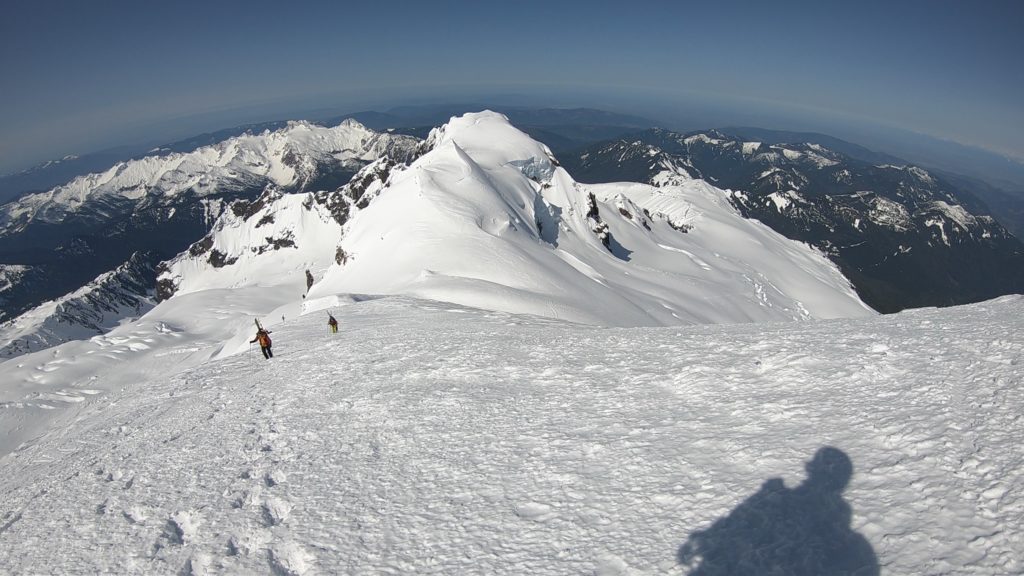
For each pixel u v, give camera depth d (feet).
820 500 24.62
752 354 47.73
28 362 390.21
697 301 401.70
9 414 298.97
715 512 25.43
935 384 33.17
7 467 60.49
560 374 52.70
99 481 43.32
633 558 23.47
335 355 82.02
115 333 471.62
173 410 65.21
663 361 51.29
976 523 20.97
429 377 59.52
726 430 33.58
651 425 36.65
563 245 441.27
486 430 40.91
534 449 36.01
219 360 100.22
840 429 30.42
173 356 378.53
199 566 28.09
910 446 27.02
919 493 23.50
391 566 25.66
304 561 27.07
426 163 415.64
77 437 63.16
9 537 35.88
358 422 47.50
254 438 47.65
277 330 132.05
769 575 20.77
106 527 34.24
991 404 29.07
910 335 45.03
